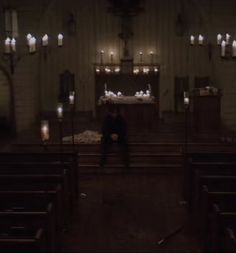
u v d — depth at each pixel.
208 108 13.72
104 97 15.99
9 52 11.20
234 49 10.35
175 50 18.22
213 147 12.68
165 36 18.17
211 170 8.50
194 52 18.11
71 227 8.08
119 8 17.69
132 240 7.44
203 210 7.09
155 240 7.43
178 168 12.19
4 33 15.66
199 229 7.82
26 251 4.87
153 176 11.67
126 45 17.92
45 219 5.70
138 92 17.86
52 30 17.97
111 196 9.97
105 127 12.08
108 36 18.14
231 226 5.86
